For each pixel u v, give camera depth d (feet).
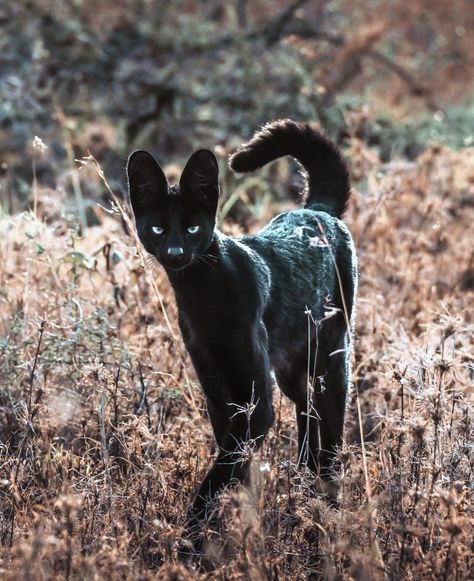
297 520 25.14
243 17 73.10
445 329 29.86
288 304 28.91
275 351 28.89
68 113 59.47
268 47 68.13
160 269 36.99
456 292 41.60
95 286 37.19
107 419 29.27
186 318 27.53
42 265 36.65
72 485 26.32
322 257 30.27
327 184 32.99
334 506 27.14
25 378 31.35
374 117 61.00
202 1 75.00
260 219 46.98
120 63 64.44
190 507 26.02
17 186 53.67
